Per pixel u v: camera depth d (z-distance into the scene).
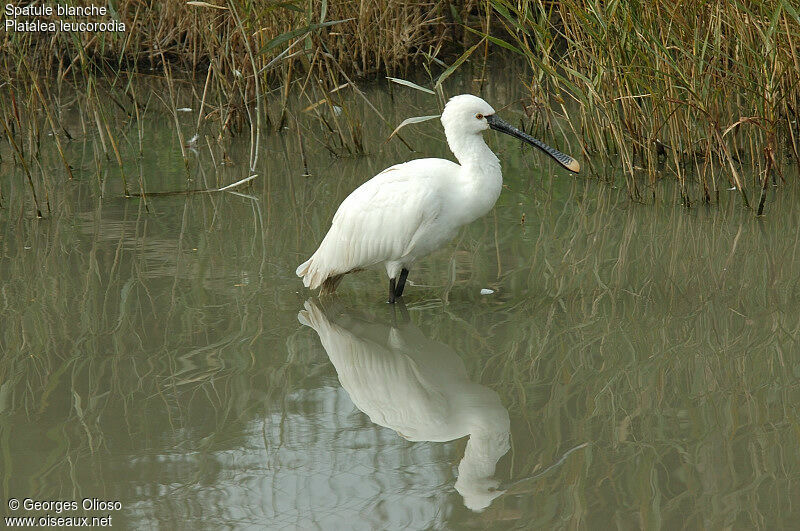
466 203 11.58
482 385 9.82
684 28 15.35
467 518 7.54
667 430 8.75
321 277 12.20
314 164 18.81
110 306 11.99
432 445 8.76
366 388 9.91
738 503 7.52
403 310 11.82
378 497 7.91
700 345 10.51
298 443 8.82
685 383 9.66
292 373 10.25
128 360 10.53
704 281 12.30
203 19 20.70
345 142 19.92
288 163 18.94
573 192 16.42
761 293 11.80
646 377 9.83
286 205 16.27
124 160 19.31
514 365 10.23
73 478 8.27
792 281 12.10
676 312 11.38
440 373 10.21
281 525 7.56
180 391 9.83
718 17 14.85
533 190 16.64
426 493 7.94
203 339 11.07
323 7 15.82
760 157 15.84
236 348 10.84
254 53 20.44
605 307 11.62
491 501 7.78
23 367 10.38
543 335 10.93
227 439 8.89
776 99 15.89
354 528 7.48
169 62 25.78
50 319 11.62
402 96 23.83
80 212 15.99
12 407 9.53
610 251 13.56
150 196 16.89
